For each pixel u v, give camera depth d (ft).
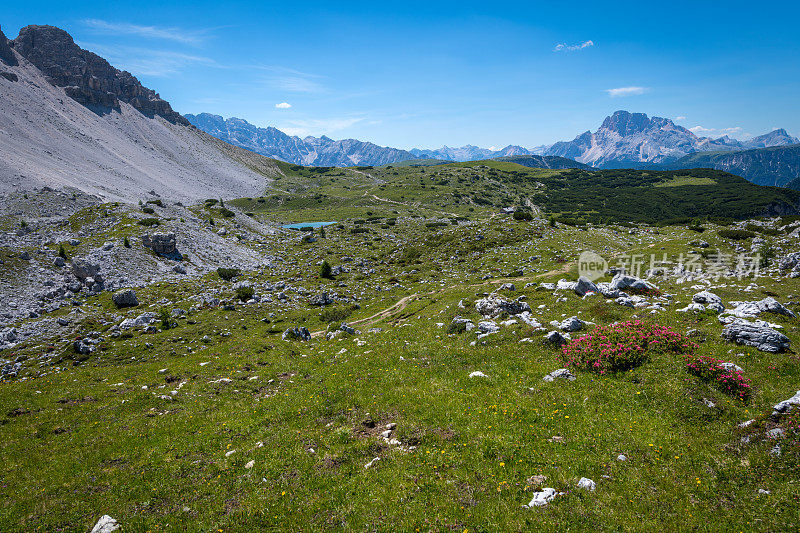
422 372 78.38
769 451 42.63
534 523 36.91
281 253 404.98
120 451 62.18
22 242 271.69
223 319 201.87
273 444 58.03
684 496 39.09
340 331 146.72
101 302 219.41
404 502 42.06
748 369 63.72
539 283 179.32
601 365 69.26
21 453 63.57
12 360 144.97
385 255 382.22
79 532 43.91
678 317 94.48
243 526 42.11
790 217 296.71
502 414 57.26
